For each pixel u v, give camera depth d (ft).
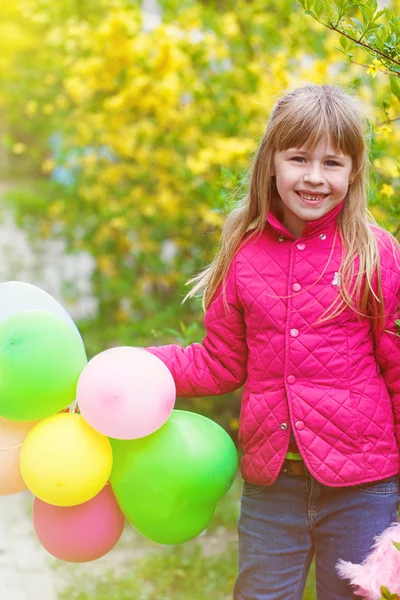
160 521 6.86
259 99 13.21
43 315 6.83
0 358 6.61
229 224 7.27
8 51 24.59
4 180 38.32
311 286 6.73
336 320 6.69
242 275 6.98
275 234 7.01
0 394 6.59
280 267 6.88
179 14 14.90
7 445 6.91
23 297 7.29
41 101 18.03
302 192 6.72
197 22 14.84
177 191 15.37
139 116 15.57
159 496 6.77
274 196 7.16
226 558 11.16
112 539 7.18
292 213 7.07
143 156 15.61
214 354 7.20
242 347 7.18
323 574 6.98
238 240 7.15
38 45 23.65
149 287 17.88
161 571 10.81
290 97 6.83
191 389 7.27
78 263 23.20
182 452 6.77
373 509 6.70
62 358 6.69
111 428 6.51
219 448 6.92
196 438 6.88
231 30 14.64
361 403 6.66
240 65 14.30
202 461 6.77
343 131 6.58
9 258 22.03
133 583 10.52
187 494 6.77
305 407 6.64
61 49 17.17
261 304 6.84
